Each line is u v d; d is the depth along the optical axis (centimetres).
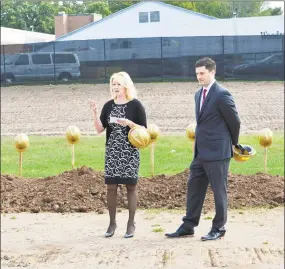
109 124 750
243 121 2403
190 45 3456
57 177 1012
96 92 3266
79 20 3256
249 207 920
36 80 3538
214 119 721
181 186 971
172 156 1455
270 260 651
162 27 3453
